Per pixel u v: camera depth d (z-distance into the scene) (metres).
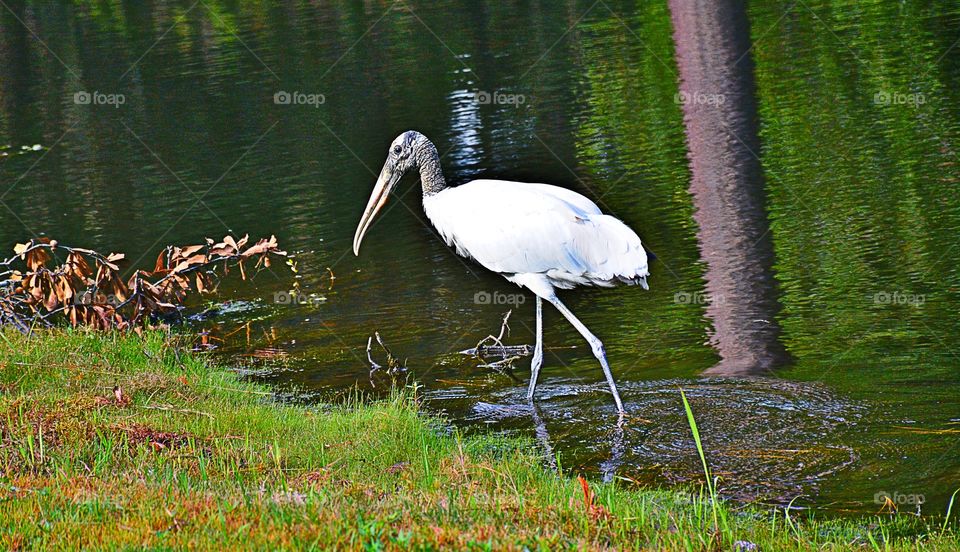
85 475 6.55
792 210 14.09
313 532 5.08
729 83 20.17
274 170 18.09
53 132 21.66
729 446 8.00
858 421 8.28
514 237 9.39
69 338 10.34
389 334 11.24
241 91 24.11
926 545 6.16
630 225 14.07
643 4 30.55
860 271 11.87
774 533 6.23
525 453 8.06
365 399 9.52
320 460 7.59
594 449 8.12
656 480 7.50
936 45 22.81
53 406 8.33
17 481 6.18
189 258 11.43
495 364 10.28
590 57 24.89
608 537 5.61
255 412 8.69
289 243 14.49
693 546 5.67
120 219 15.78
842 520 6.71
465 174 16.95
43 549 4.95
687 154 17.23
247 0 35.97
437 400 9.42
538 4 32.19
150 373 9.66
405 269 13.34
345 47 28.12
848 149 16.52
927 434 7.96
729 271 12.13
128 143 20.48
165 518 5.34
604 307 11.61
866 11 27.09
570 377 9.79
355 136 19.89
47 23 34.28
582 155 17.64
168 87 25.05
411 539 5.02
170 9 35.22
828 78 20.81
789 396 8.87
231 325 11.77
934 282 11.37
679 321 10.98
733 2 20.33
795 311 10.86
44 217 16.02
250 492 6.19
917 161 15.63
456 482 6.98
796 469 7.54
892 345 9.84
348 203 16.09
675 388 9.27
